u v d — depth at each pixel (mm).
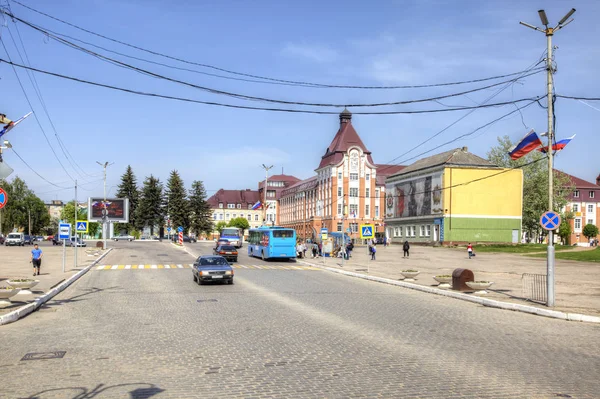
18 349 10938
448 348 10695
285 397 7285
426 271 33812
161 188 111000
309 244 62031
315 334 12156
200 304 17922
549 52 17641
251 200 151500
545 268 36094
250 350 10438
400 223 83000
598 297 19625
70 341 11742
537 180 72125
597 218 98688
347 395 7367
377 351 10312
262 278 28281
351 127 98688
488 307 17906
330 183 96312
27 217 120500
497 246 61844
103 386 7938
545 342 11617
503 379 8281
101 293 21766
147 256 50219
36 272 29250
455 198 68812
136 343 11336
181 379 8297
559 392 7594
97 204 72375
